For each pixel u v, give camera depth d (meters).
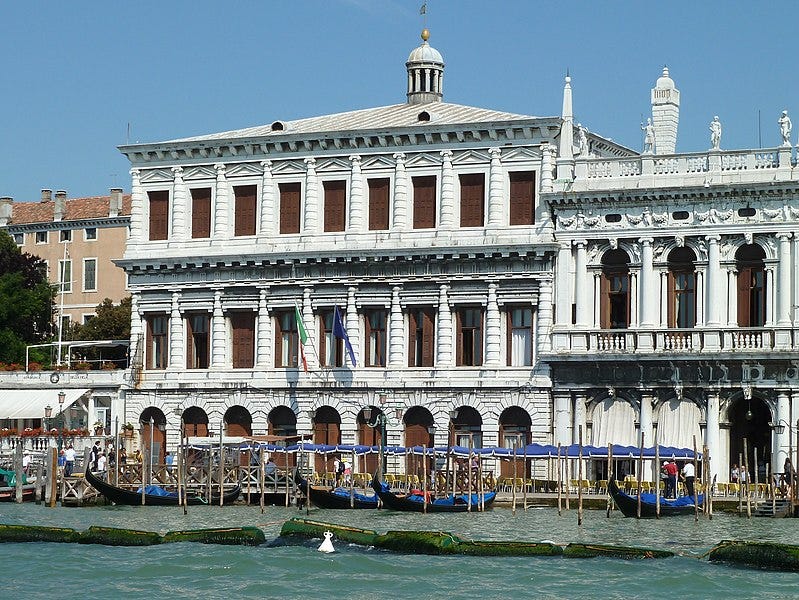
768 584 62.03
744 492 84.00
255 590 61.69
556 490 91.75
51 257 136.38
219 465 90.50
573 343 93.62
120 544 71.00
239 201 102.06
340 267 98.75
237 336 101.69
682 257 92.62
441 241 96.56
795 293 89.75
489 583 62.50
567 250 94.31
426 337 97.38
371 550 69.19
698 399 91.06
